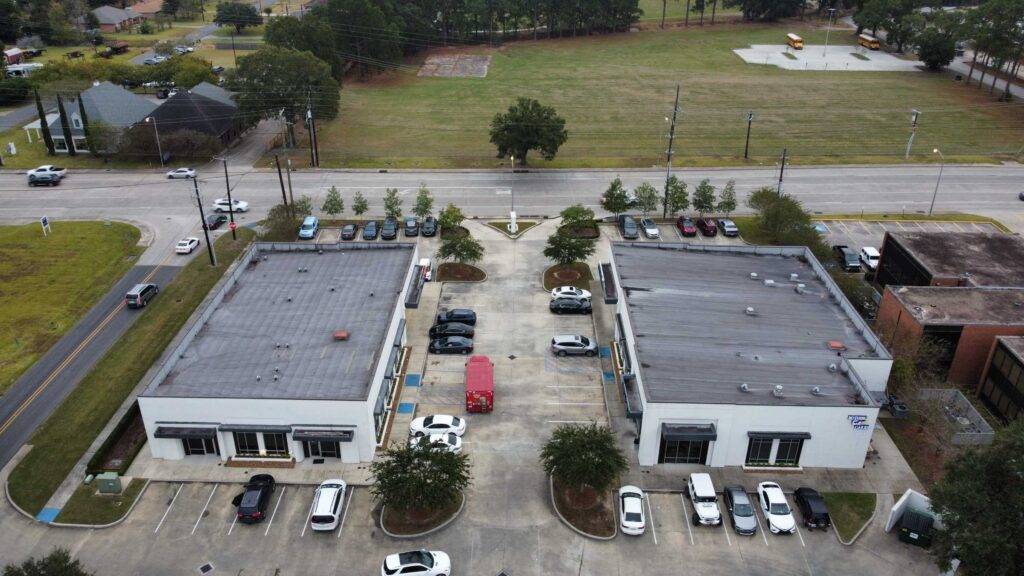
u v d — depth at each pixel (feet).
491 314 228.02
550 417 183.73
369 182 335.67
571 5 631.15
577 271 252.83
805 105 462.60
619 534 150.82
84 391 191.93
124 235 280.31
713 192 311.88
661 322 194.39
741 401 164.45
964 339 196.03
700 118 437.17
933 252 237.04
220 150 369.09
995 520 125.90
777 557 145.89
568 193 325.83
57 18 582.76
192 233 283.38
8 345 211.41
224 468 165.78
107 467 164.96
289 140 384.27
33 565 124.98
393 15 544.21
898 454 172.76
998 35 455.22
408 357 206.08
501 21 625.00
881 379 181.27
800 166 361.10
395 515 153.79
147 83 455.22
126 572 140.77
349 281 216.33
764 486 157.48
